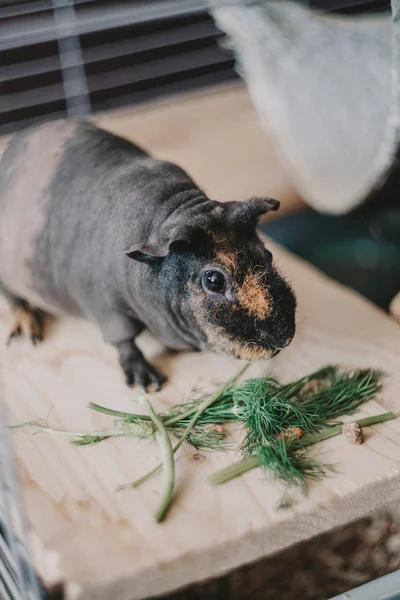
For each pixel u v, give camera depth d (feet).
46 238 1.25
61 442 1.11
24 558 1.00
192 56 2.08
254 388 1.11
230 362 1.26
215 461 1.06
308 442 1.08
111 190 1.21
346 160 1.63
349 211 1.70
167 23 1.99
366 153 1.56
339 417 1.13
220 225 1.10
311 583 1.11
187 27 2.02
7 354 1.31
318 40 1.60
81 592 0.91
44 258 1.26
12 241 1.29
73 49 1.92
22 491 1.03
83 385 1.23
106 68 2.02
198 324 1.11
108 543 0.96
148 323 1.23
